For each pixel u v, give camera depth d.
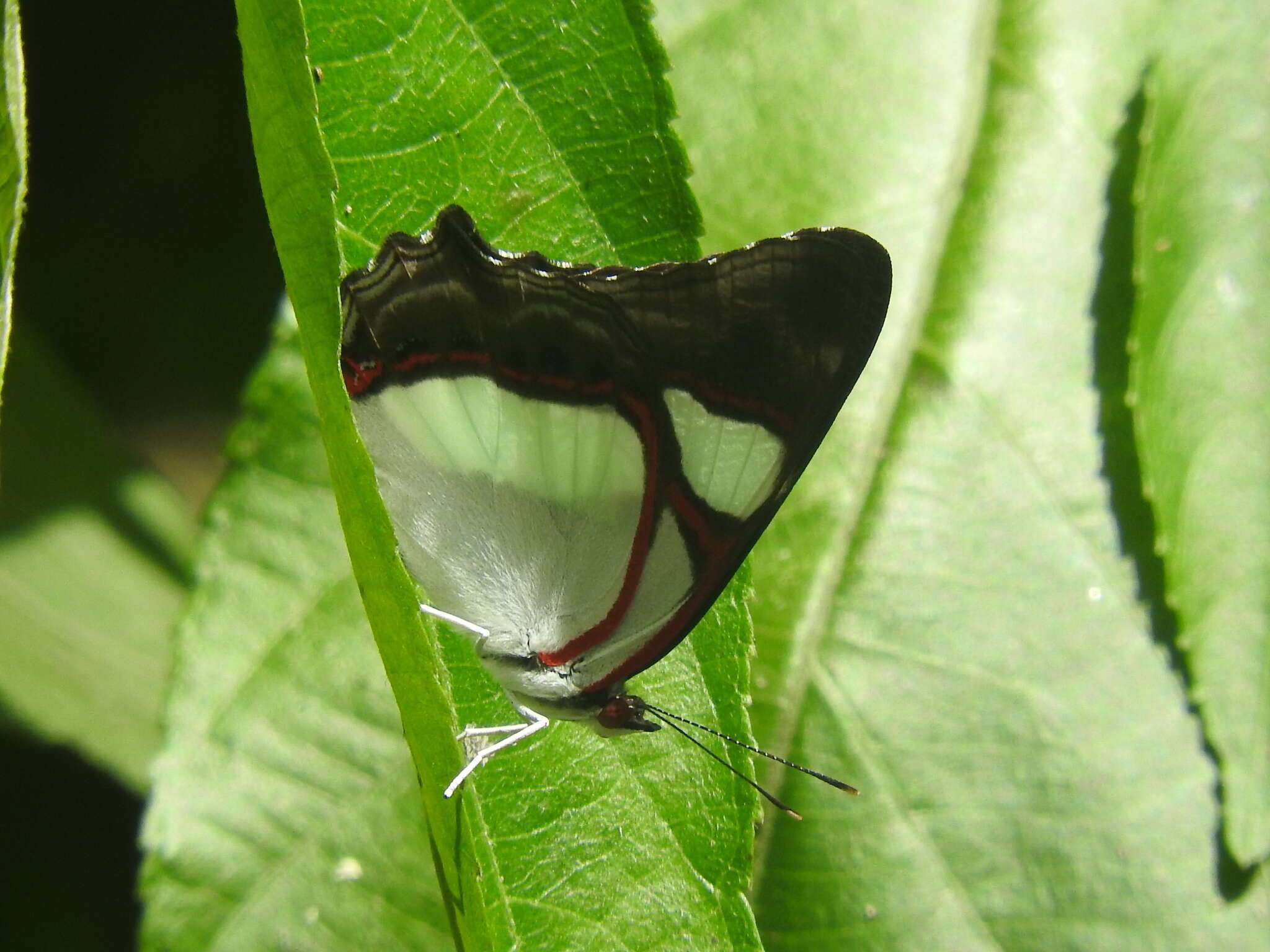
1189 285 0.17
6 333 0.12
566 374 0.14
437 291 0.14
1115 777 0.17
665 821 0.14
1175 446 0.17
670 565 0.14
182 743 0.16
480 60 0.14
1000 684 0.17
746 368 0.14
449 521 0.15
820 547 0.17
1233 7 0.18
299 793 0.16
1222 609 0.16
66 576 0.17
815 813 0.17
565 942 0.14
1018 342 0.17
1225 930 0.17
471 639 0.15
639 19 0.14
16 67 0.12
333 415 0.13
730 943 0.14
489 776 0.14
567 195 0.14
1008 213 0.18
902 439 0.17
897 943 0.16
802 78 0.18
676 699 0.15
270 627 0.16
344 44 0.14
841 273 0.14
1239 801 0.16
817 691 0.17
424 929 0.16
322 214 0.12
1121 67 0.18
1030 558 0.17
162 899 0.16
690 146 0.18
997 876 0.17
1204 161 0.17
